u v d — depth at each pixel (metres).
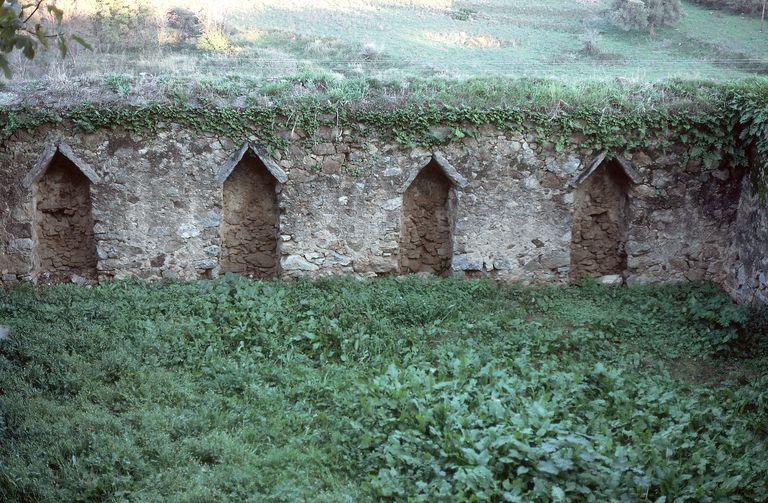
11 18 5.41
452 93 11.91
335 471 7.23
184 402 8.16
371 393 8.34
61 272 11.73
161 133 11.21
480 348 9.78
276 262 12.05
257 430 7.75
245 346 9.71
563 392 8.54
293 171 11.51
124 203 11.31
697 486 6.88
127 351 9.13
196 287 11.07
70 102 11.07
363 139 11.51
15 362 8.68
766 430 8.09
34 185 11.26
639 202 12.01
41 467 6.75
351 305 10.66
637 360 9.77
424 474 6.96
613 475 6.75
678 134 11.86
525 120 11.68
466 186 11.73
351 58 17.36
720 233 12.23
